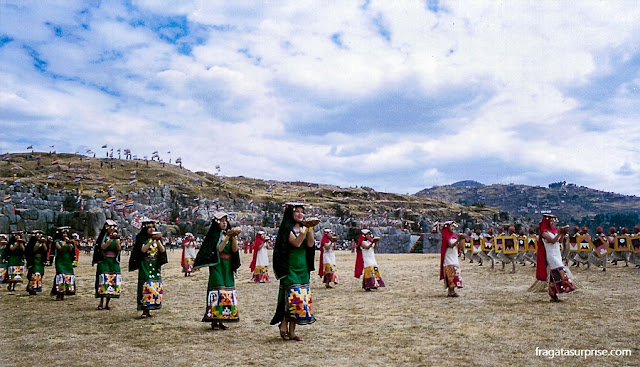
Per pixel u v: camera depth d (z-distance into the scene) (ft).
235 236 33.65
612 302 39.22
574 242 70.95
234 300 33.68
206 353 26.27
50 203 213.05
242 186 478.18
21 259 64.03
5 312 43.27
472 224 393.91
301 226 29.22
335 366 22.84
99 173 382.63
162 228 238.48
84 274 87.35
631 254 73.56
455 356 23.91
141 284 39.81
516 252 72.18
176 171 434.30
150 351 27.07
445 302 42.80
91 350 27.63
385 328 31.91
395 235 233.76
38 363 24.86
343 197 482.69
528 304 39.60
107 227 45.01
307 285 29.25
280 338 29.91
